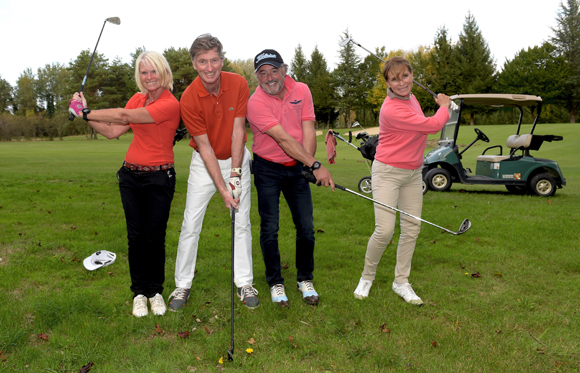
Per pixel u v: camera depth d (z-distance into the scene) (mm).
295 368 2234
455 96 9055
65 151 28453
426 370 2229
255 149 3180
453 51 52438
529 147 9219
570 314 2918
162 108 2719
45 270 3672
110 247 4332
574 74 49688
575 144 24062
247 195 3246
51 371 2178
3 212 5945
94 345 2434
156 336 2604
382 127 3072
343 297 3188
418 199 3178
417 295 3273
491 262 4090
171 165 2941
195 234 3104
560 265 3979
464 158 19484
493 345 2482
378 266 4016
